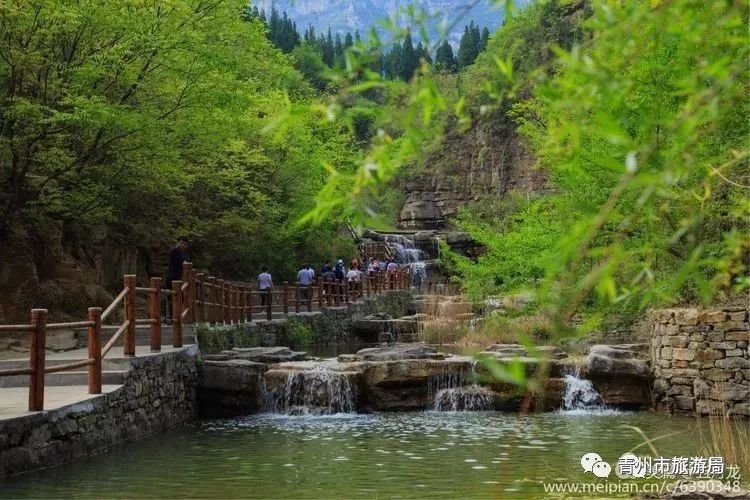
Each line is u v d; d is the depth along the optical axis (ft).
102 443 35.17
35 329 30.37
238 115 70.95
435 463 33.27
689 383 49.19
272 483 29.09
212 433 42.96
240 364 52.08
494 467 32.01
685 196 11.07
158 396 43.60
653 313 53.83
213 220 96.12
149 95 64.95
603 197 43.65
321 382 52.49
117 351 47.44
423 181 216.13
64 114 54.34
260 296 98.12
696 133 8.64
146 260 90.43
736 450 30.63
